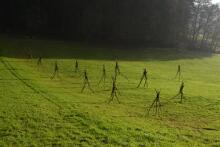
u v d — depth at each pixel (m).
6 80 41.25
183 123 29.83
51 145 22.09
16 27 94.81
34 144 21.97
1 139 22.36
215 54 115.81
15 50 68.56
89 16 98.06
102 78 50.06
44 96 34.84
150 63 74.25
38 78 45.38
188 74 65.00
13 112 28.08
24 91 36.22
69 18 98.50
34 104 31.17
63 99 34.31
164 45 110.81
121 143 23.16
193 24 134.50
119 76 53.53
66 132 24.47
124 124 27.36
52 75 48.97
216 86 52.91
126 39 102.62
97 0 99.62
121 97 38.25
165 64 75.94
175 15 113.94
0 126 24.62
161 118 30.89
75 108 31.03
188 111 34.28
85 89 41.34
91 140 23.33
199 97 41.44
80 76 50.34
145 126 27.47
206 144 24.59
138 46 102.94
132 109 33.22
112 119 28.56
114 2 101.25
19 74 46.31
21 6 94.69
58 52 73.00
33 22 94.56
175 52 102.50
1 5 93.69
